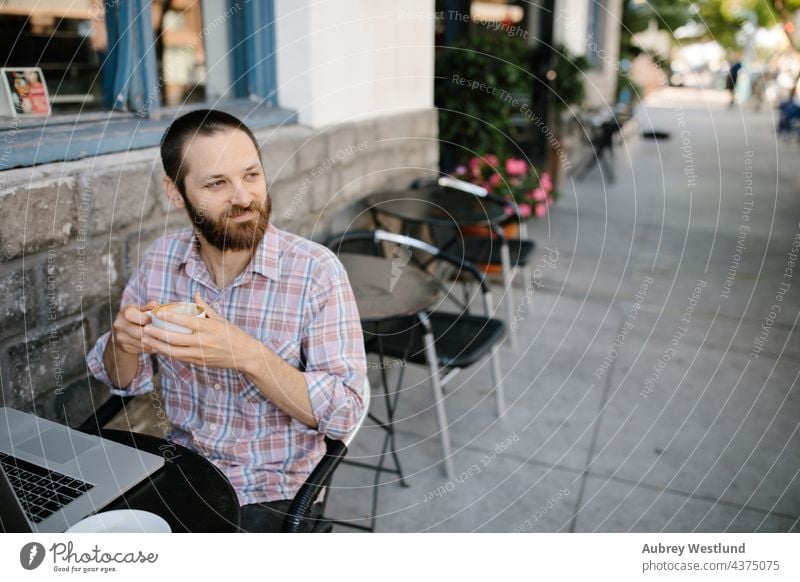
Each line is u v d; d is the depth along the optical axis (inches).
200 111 49.0
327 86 105.6
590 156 310.5
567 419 103.0
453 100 171.3
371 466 82.0
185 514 41.6
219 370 53.3
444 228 135.3
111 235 67.2
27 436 47.0
